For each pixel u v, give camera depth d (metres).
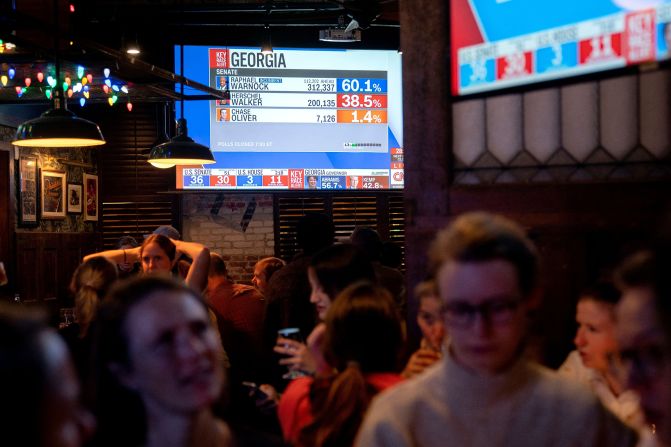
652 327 1.02
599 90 2.40
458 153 2.74
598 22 2.39
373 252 5.01
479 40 2.67
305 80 8.77
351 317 2.17
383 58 8.86
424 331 2.38
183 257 5.07
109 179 9.57
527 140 2.58
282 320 4.08
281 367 4.05
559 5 2.48
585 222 2.41
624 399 1.95
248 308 4.71
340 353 2.18
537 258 1.50
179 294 1.44
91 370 1.46
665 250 0.95
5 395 0.79
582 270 2.42
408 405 1.51
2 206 7.91
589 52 2.41
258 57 8.69
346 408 2.02
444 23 2.74
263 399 3.03
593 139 2.42
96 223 9.55
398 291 4.32
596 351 2.05
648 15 2.28
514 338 1.45
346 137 8.82
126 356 1.40
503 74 2.62
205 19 8.12
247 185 8.74
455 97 2.73
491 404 1.46
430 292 2.32
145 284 1.46
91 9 7.86
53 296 8.62
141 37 8.33
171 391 1.39
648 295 1.02
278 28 8.91
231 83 8.66
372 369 2.15
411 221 2.79
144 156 9.52
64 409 0.85
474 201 2.66
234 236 9.38
